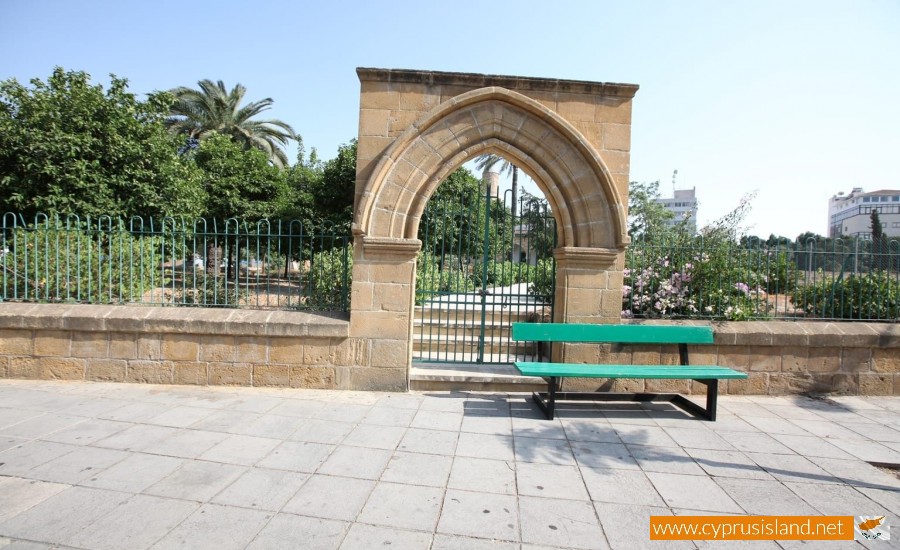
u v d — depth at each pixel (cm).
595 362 579
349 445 409
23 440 398
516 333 521
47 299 586
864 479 369
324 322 560
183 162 1288
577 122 573
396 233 564
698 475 370
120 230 587
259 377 567
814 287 629
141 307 578
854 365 593
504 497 328
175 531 276
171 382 568
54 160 926
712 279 630
